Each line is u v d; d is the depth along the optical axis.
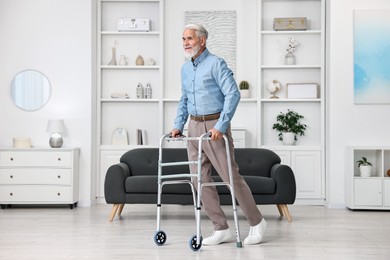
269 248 4.23
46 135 7.28
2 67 7.30
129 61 7.84
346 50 7.08
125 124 7.82
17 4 7.29
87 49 7.29
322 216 6.24
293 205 7.38
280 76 7.75
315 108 7.72
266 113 7.78
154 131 7.82
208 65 4.20
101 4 7.78
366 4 7.09
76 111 7.27
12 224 5.52
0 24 7.29
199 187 4.03
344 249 4.21
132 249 4.17
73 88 7.27
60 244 4.39
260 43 7.62
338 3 7.09
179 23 7.83
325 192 7.39
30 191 6.87
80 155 7.23
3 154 6.88
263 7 7.77
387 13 7.06
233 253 4.02
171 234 4.89
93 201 7.35
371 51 7.05
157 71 7.83
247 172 6.53
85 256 3.91
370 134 7.05
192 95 4.28
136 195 5.88
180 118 4.48
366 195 6.75
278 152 7.46
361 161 6.96
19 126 7.28
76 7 7.29
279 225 5.51
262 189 5.82
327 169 7.25
